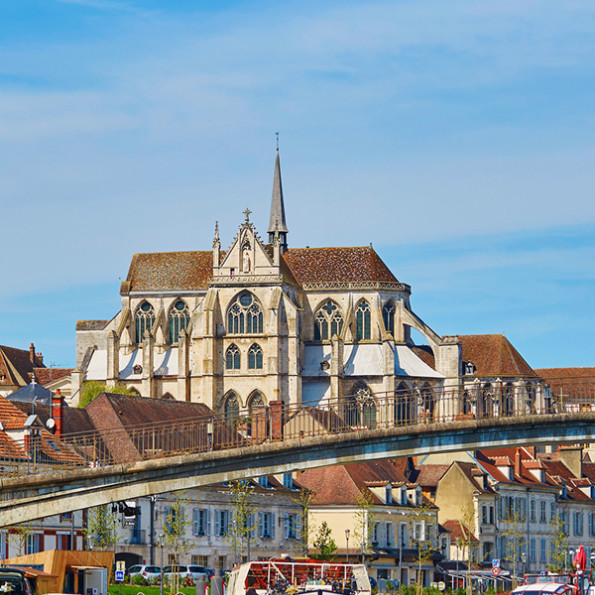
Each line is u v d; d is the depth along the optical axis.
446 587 159.12
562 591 107.94
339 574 98.38
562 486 198.88
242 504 145.50
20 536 117.38
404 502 168.38
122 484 101.25
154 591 116.56
